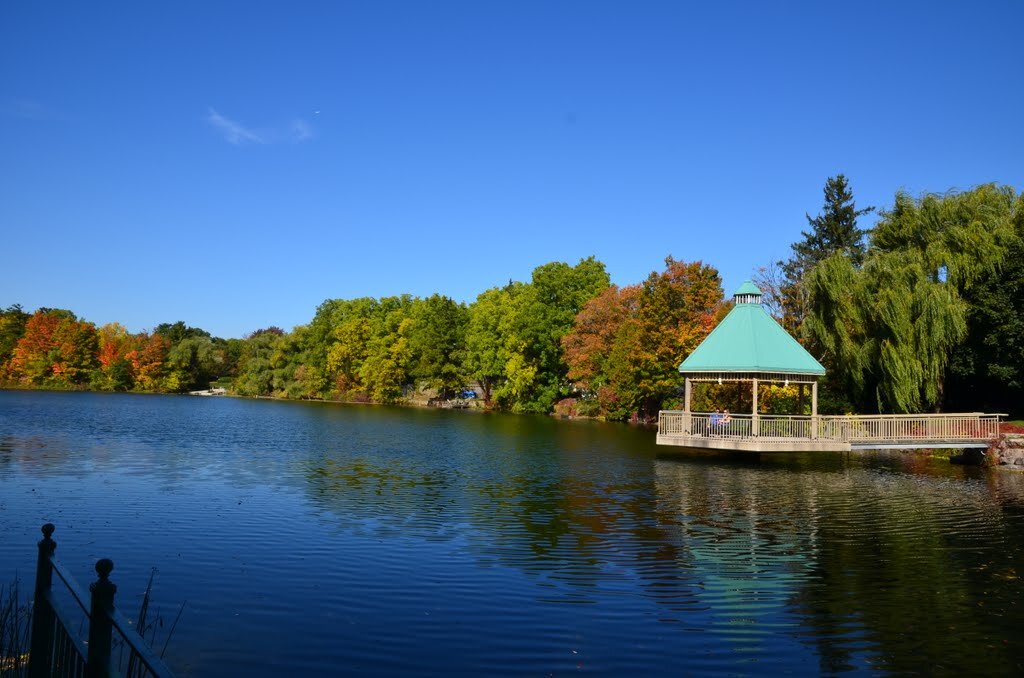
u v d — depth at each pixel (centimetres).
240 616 1039
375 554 1412
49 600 669
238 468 2655
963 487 2519
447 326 9075
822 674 896
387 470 2727
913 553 1514
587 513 1914
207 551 1398
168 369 10894
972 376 3803
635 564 1391
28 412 5609
